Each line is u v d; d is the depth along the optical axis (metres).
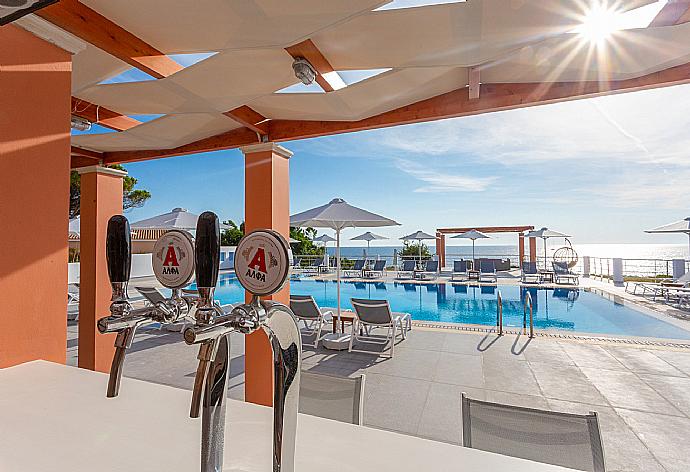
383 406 3.78
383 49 2.46
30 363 1.50
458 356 5.39
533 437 1.52
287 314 0.61
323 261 20.89
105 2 2.00
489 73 2.90
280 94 3.21
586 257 16.97
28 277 1.66
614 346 5.81
